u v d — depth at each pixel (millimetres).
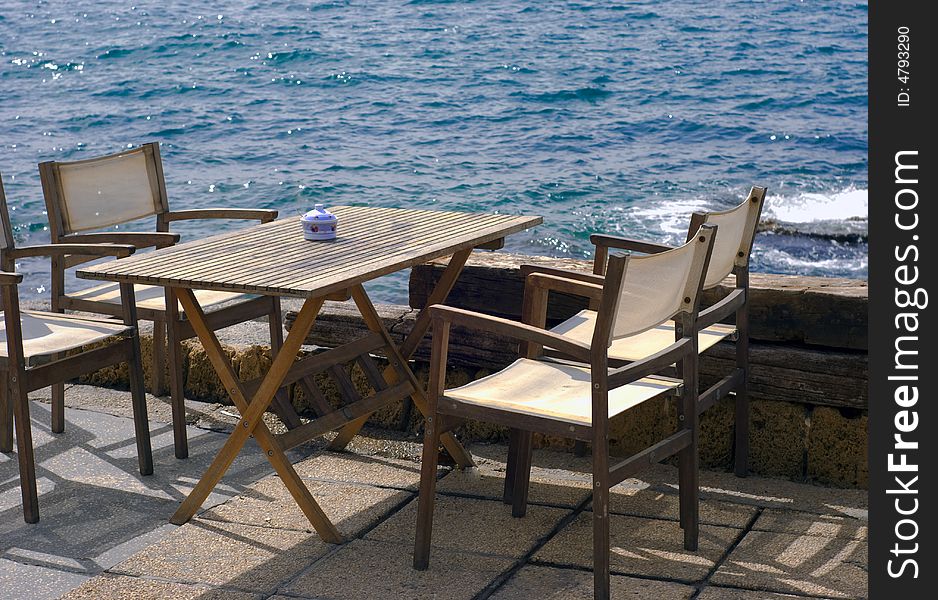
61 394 4348
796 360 3893
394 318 4457
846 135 18562
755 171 15875
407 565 3232
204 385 4805
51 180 4293
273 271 3297
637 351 3625
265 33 29312
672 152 17359
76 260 4406
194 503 3551
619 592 3035
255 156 17453
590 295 3479
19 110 21375
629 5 34625
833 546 3350
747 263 3752
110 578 3154
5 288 3445
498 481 3920
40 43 28703
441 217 4203
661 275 3012
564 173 15891
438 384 3148
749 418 4000
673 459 4082
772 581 3100
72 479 3930
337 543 3389
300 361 3789
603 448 2904
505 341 4309
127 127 19891
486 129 19297
